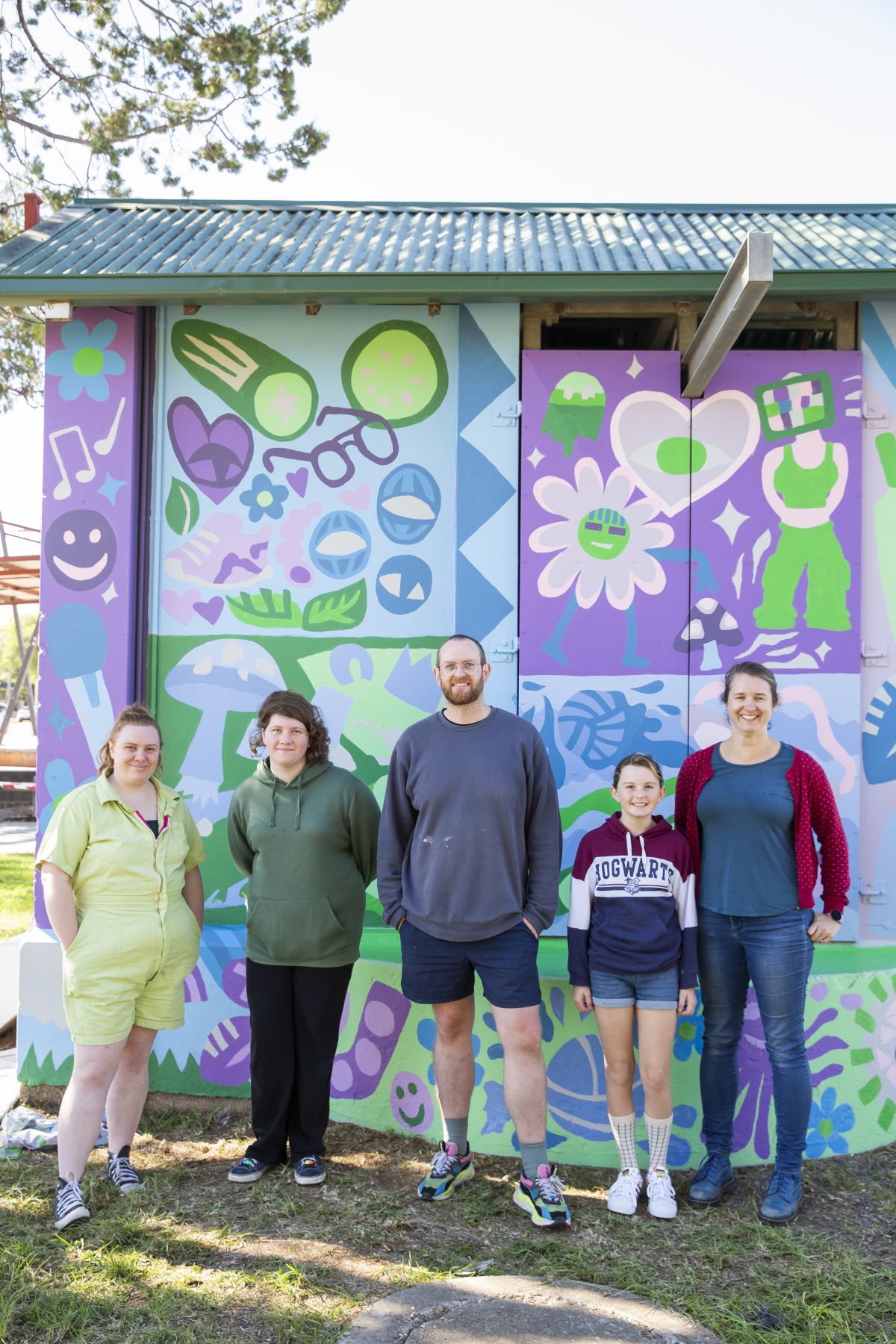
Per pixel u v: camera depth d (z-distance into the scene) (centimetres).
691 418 435
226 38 988
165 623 441
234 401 444
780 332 519
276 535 442
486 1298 285
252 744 371
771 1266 305
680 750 429
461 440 438
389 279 404
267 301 420
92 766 434
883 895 428
